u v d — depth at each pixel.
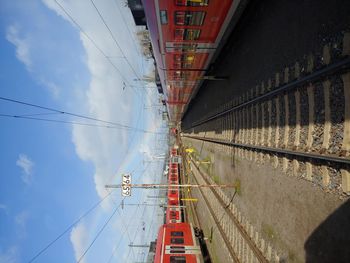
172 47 11.55
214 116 15.44
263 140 8.58
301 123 6.61
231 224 11.88
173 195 27.05
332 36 5.60
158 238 17.86
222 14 9.31
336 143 5.49
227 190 12.90
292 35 6.98
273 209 7.98
